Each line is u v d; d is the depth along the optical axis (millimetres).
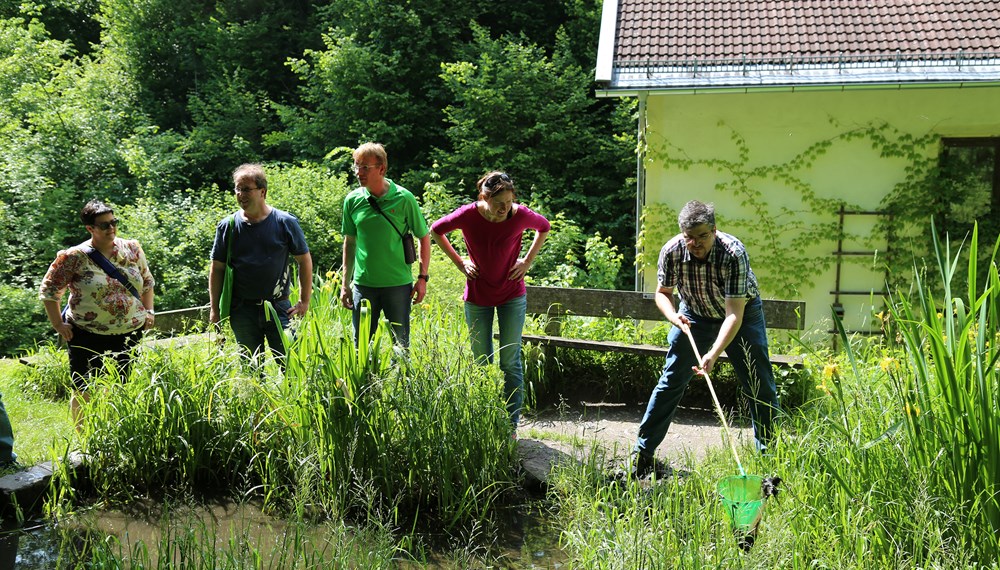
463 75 18438
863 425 3635
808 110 9320
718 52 9352
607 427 5613
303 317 4980
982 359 3061
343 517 3947
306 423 4270
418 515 4141
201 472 4512
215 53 22422
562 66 19484
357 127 18922
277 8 23047
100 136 17578
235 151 20047
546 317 6988
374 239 5113
